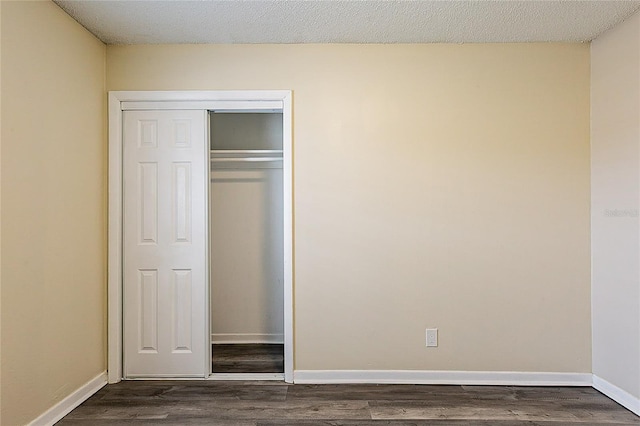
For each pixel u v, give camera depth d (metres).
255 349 3.81
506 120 3.00
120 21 2.67
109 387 2.93
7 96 2.07
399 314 3.01
